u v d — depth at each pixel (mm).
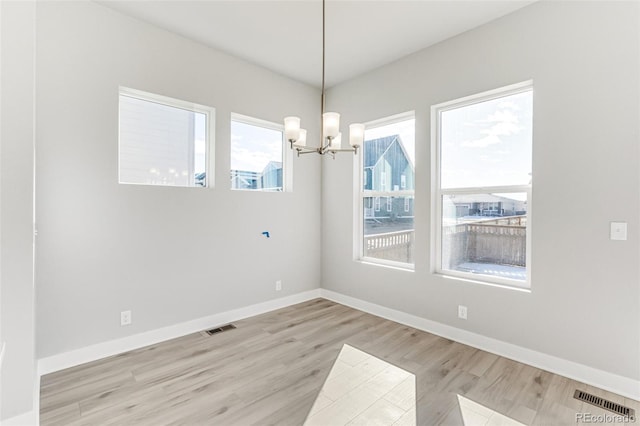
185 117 3053
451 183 3037
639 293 2002
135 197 2668
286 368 2381
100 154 2482
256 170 3629
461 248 2984
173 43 2854
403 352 2646
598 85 2133
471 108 2898
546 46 2348
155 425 1762
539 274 2398
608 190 2107
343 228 3939
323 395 2051
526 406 1937
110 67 2518
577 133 2223
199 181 3150
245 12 2549
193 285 3033
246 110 3395
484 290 2699
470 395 2049
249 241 3467
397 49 3127
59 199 2309
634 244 2020
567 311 2273
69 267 2361
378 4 2428
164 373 2299
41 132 2229
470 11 2512
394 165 3518
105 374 2273
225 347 2727
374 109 3566
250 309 3490
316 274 4195
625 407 1927
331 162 4078
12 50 1768
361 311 3684
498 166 2732
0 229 1707
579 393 2070
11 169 1745
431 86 3047
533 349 2430
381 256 3641
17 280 1741
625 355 2049
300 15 2586
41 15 2223
